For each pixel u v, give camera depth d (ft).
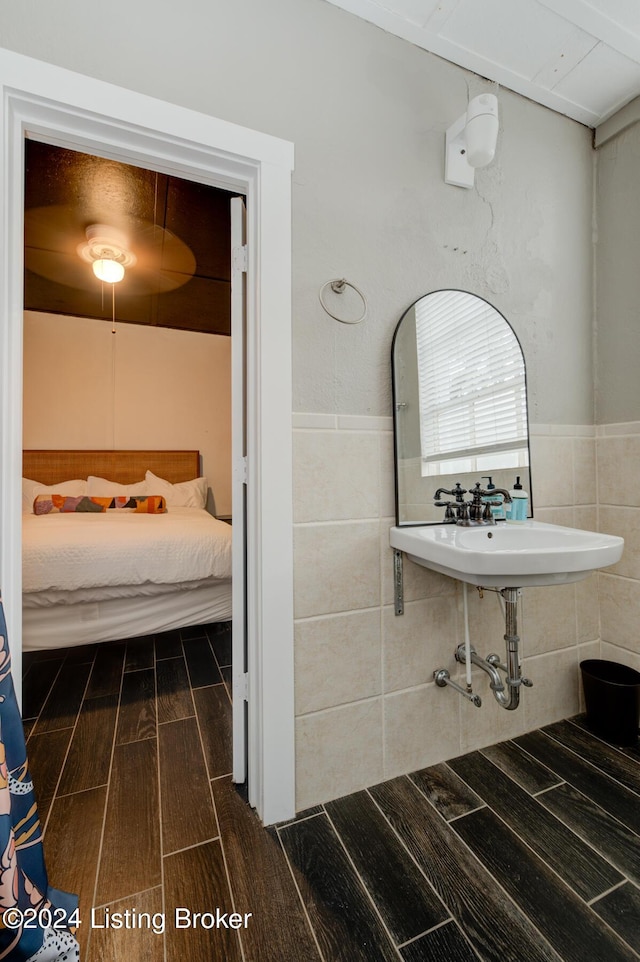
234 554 4.46
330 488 4.28
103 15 3.47
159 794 4.42
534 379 5.50
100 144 3.62
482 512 4.79
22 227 3.43
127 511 11.63
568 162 5.77
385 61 4.56
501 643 5.21
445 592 4.86
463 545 3.76
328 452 4.27
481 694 5.12
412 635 4.70
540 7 4.36
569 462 5.77
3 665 2.86
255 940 3.04
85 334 13.34
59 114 3.38
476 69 5.04
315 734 4.24
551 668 5.61
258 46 3.97
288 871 3.55
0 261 3.24
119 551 7.84
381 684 4.54
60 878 3.47
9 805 2.54
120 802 4.30
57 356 13.02
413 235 4.70
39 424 12.85
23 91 3.22
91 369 13.42
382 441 4.55
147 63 3.59
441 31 4.59
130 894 3.35
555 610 5.62
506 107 5.30
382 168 4.53
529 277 5.47
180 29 3.70
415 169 4.71
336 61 4.31
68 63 3.36
